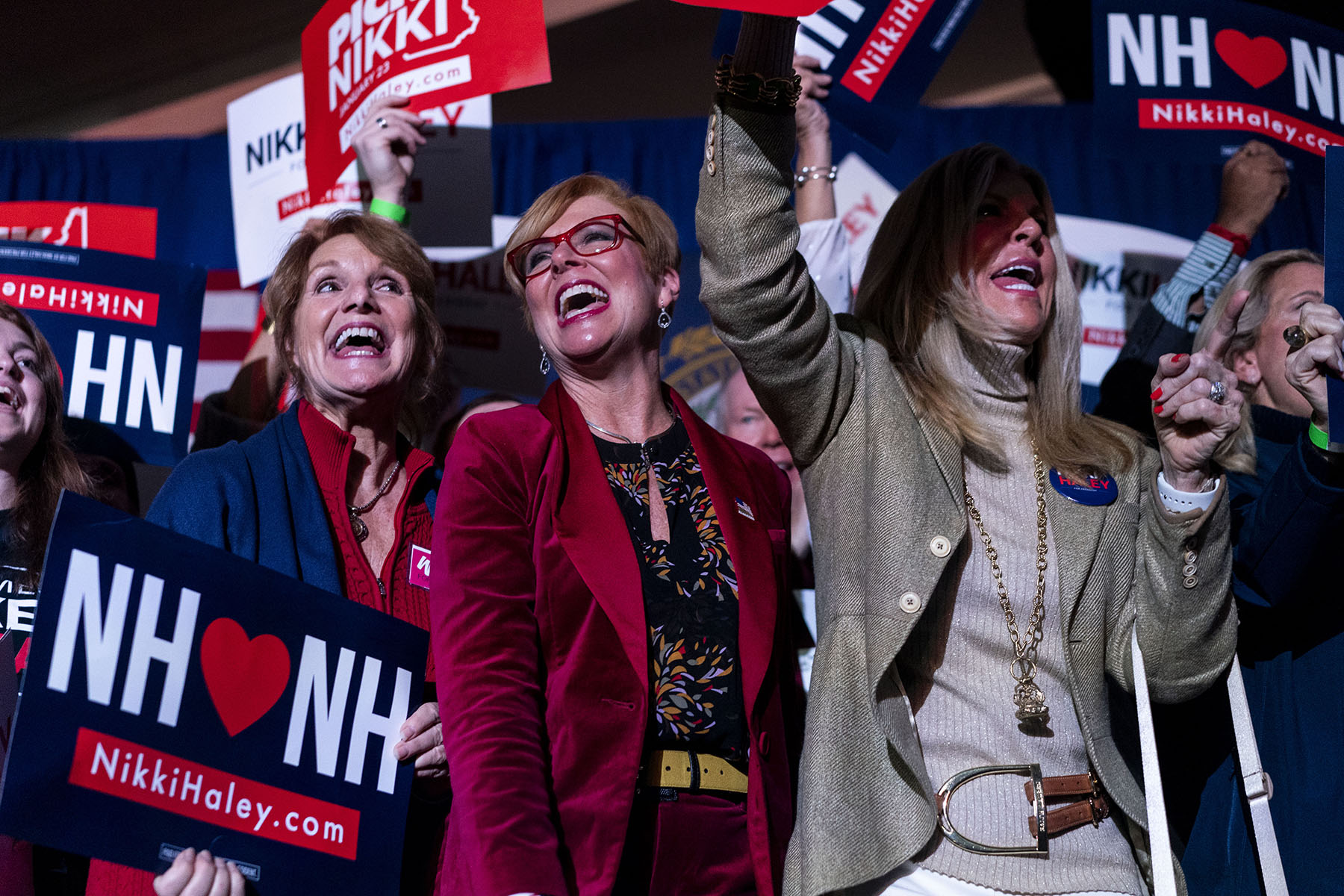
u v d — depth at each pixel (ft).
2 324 8.66
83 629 5.33
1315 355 6.14
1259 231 12.35
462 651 5.38
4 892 6.62
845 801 5.21
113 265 9.64
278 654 5.88
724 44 9.39
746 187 5.45
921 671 5.51
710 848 5.45
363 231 8.08
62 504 5.35
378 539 7.43
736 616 5.85
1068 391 6.19
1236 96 10.32
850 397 5.82
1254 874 7.02
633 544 5.88
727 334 5.61
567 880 5.15
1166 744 7.72
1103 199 12.35
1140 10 10.35
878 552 5.51
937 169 6.38
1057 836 5.28
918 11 10.19
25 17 14.32
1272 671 7.30
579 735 5.37
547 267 6.54
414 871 6.50
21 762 5.08
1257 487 7.89
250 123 11.19
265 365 10.21
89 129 16.12
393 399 7.80
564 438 6.09
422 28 9.48
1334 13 12.58
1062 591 5.64
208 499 6.77
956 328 6.07
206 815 5.53
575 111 16.15
